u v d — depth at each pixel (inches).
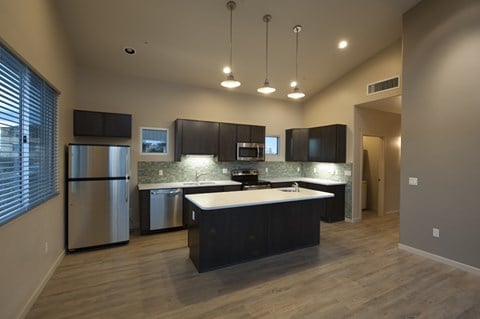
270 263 123.6
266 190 153.3
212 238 116.0
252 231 126.6
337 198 204.1
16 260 77.3
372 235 168.9
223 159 200.2
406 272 114.9
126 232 149.0
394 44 166.4
